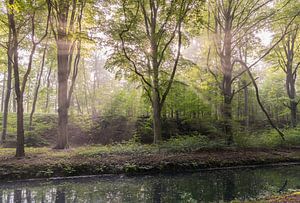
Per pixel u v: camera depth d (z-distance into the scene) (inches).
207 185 390.9
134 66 590.2
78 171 434.9
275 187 364.2
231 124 663.1
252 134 771.4
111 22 582.6
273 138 735.1
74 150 552.1
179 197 323.6
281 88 1321.4
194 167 507.2
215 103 780.6
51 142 822.5
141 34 614.9
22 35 661.3
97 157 493.0
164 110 879.7
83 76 1316.4
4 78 1257.4
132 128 917.2
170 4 587.8
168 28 610.5
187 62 661.9
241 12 690.8
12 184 379.6
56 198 320.8
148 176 452.4
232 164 544.4
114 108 1008.9
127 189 366.6
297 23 736.3
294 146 730.2
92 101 1283.2
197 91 844.0
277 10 670.5
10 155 482.6
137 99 1066.7
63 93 608.4
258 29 700.0
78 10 611.2
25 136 783.1
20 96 475.5
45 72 1327.5
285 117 1325.0
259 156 595.8
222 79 762.2
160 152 554.9
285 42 922.1
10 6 357.1
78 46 665.0
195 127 879.1
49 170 417.4
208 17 723.4
